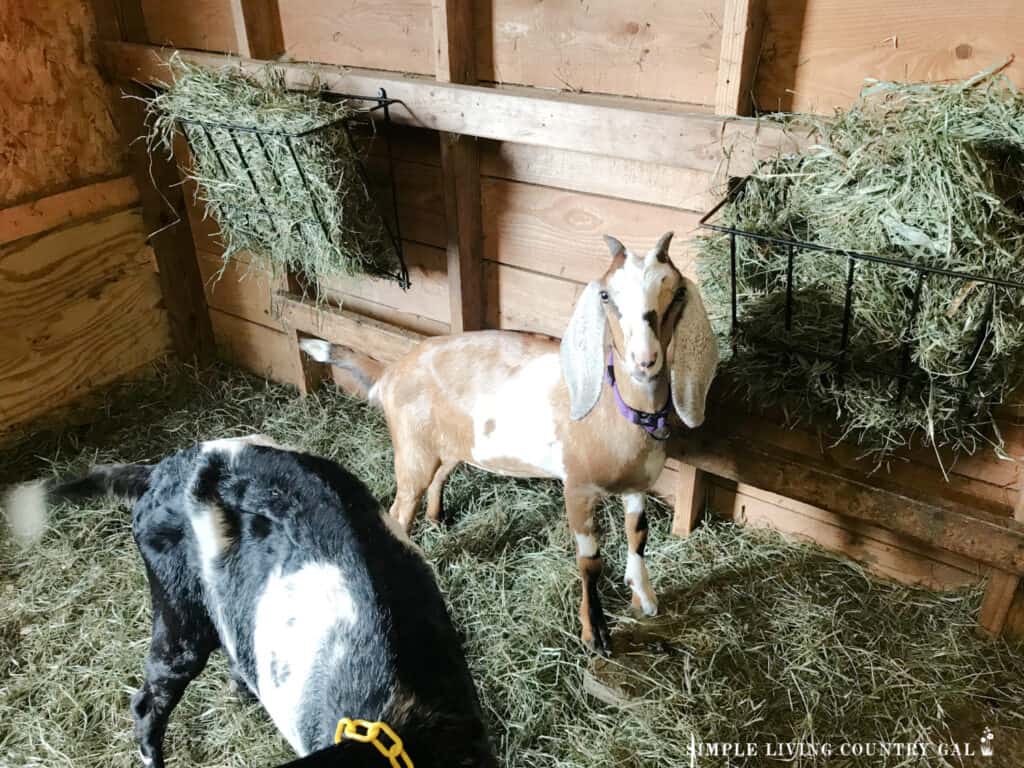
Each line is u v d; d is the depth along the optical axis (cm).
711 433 249
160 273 379
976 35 183
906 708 222
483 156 274
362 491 179
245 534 177
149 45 334
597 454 219
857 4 193
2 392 339
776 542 278
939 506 223
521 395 231
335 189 260
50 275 341
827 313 193
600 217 258
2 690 245
